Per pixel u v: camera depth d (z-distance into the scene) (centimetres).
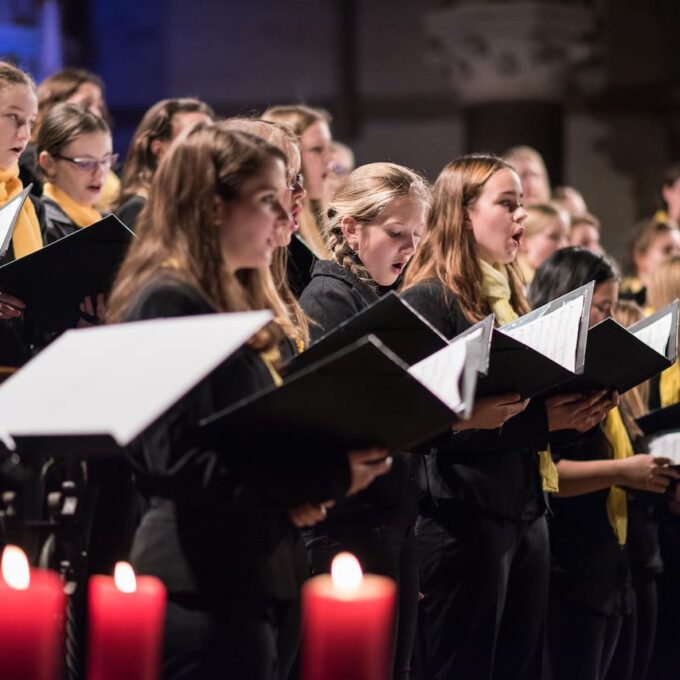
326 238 740
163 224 516
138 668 382
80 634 718
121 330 462
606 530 848
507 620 762
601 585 841
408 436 496
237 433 484
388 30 2464
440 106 2450
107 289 675
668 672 973
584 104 2445
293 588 527
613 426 872
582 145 2445
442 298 732
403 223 716
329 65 2478
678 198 1489
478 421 656
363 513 677
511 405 657
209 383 500
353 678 360
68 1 2352
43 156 884
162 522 510
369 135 2478
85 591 720
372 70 2475
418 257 773
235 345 425
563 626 844
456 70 2336
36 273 664
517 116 2292
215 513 507
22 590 358
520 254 1189
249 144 514
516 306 808
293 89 2480
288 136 688
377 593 363
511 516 735
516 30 2253
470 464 726
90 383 436
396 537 686
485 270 762
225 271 514
